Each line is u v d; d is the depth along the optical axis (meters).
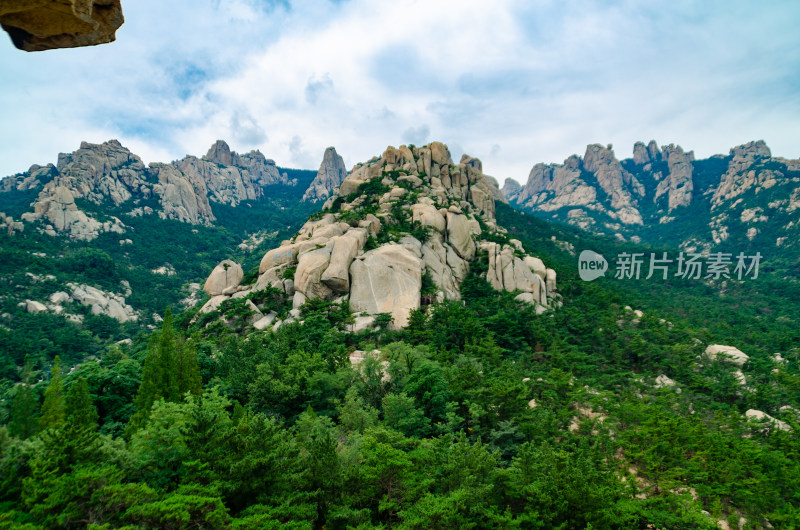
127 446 23.11
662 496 28.92
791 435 40.97
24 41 9.65
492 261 84.44
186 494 17.86
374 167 119.19
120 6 9.74
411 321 60.56
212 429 20.78
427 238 82.38
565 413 39.41
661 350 63.22
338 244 71.06
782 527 26.88
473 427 34.34
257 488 20.22
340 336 55.22
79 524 16.19
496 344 59.72
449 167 129.50
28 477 17.19
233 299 68.94
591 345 65.56
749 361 65.19
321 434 27.25
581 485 22.78
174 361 35.09
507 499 24.00
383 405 33.12
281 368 37.88
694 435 35.22
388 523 21.47
